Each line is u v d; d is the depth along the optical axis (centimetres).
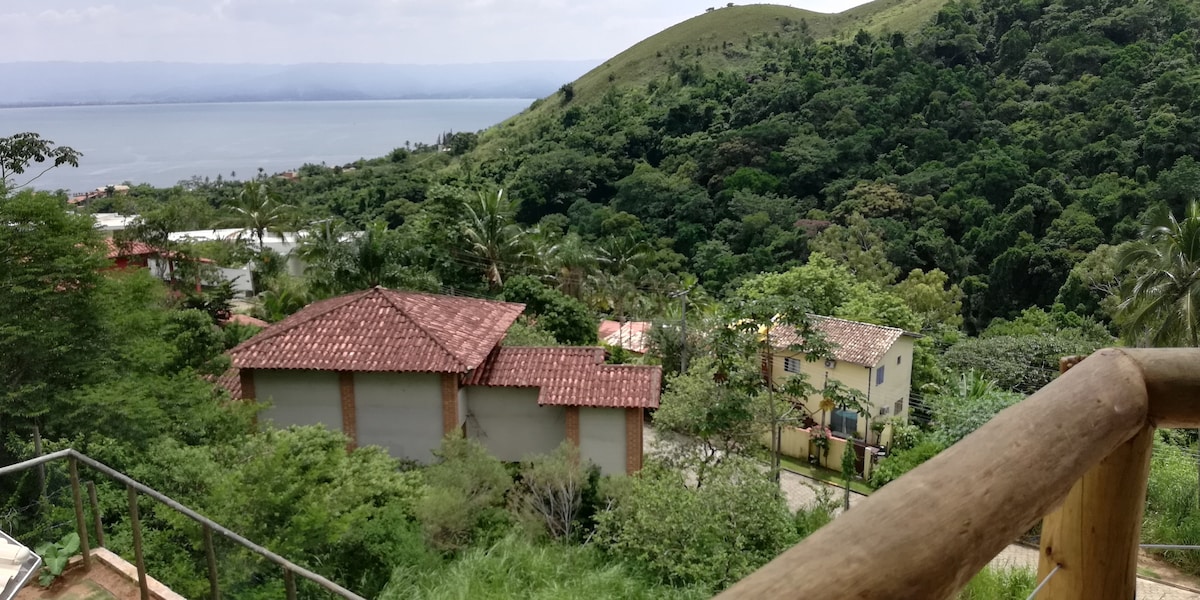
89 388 959
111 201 4125
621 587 1005
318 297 2758
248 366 1431
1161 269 1970
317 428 1195
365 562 979
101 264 1047
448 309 1698
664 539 1092
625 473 1474
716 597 88
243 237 3859
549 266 3203
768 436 2195
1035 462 115
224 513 845
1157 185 3694
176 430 1088
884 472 1717
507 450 1551
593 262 3425
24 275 958
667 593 1004
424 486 1177
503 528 1173
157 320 1172
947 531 98
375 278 2753
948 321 3509
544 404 1448
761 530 1118
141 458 957
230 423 1207
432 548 1076
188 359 1434
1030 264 3697
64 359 981
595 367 1545
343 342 1488
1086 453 122
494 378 1518
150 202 3816
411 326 1529
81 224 1046
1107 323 3162
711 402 1593
